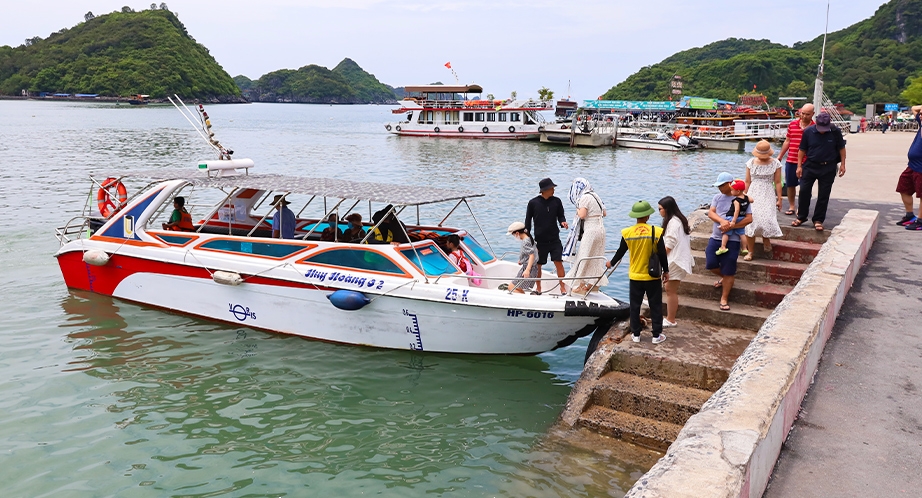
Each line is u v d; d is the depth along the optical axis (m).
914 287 7.80
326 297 9.83
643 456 6.84
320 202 21.69
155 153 43.28
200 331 10.55
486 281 10.28
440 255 10.18
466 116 64.56
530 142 61.22
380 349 9.88
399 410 8.14
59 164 34.31
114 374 8.97
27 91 197.38
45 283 12.67
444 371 9.27
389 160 42.56
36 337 10.12
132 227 11.34
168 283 11.10
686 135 55.62
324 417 7.96
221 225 12.23
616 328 8.45
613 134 56.84
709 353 7.63
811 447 4.63
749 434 3.98
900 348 6.20
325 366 9.36
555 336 9.17
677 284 8.26
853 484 4.20
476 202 23.95
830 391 5.43
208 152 45.59
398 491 6.46
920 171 10.03
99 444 7.23
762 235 9.06
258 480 6.64
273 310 10.31
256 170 35.78
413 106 68.06
